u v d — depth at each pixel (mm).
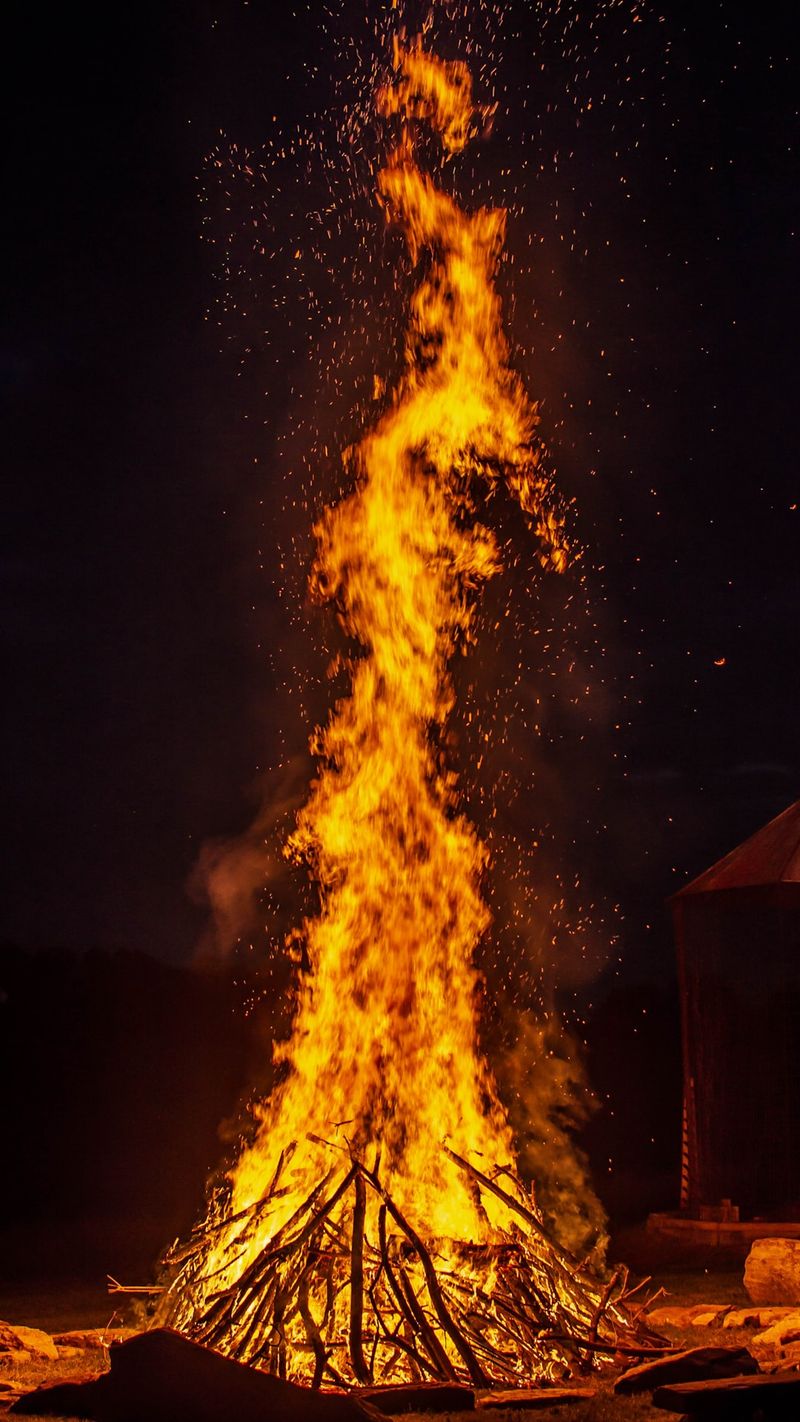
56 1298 12281
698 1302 11469
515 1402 7316
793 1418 6590
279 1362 7602
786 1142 16078
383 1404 7207
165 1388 6688
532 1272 8828
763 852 16297
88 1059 20172
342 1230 8586
